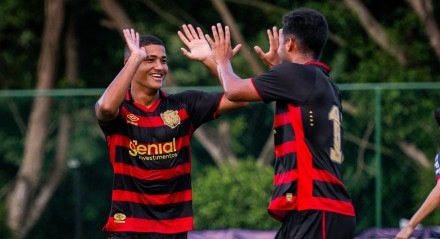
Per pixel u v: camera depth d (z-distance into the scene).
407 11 50.66
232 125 41.16
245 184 39.84
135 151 19.14
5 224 41.81
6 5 54.03
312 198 17.16
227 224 39.81
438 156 22.28
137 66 18.50
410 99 38.44
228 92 17.39
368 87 38.47
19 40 54.69
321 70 17.58
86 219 41.69
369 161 38.56
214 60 19.22
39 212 42.06
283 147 17.38
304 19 17.62
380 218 38.19
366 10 49.62
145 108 19.31
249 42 54.19
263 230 38.56
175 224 19.36
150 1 54.12
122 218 19.17
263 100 17.30
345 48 50.34
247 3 52.84
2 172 42.53
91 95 41.72
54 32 52.41
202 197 40.09
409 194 38.19
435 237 30.55
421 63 48.94
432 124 38.25
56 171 41.97
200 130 41.59
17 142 42.25
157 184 19.19
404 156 38.41
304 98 17.16
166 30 54.72
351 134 38.75
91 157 41.59
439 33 48.97
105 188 41.50
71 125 41.81
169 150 19.25
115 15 52.75
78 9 53.50
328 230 17.20
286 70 17.23
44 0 53.84
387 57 48.69
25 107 42.09
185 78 59.19
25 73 55.84
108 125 19.05
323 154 17.22
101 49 55.38
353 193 38.59
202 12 54.44
